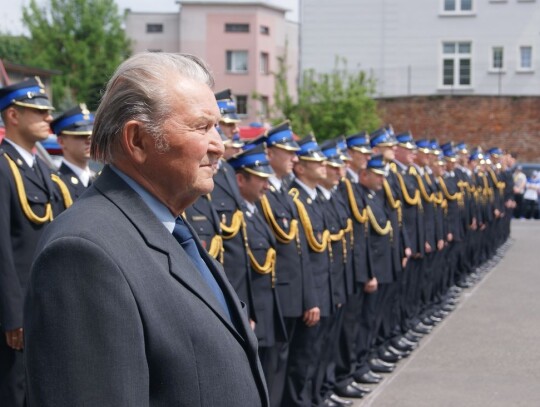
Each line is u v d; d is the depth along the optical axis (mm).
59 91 34438
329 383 6465
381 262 7707
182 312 1861
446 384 7012
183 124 1950
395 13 31641
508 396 6602
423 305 9836
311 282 5793
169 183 2000
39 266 1764
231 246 5164
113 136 1968
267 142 5867
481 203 14453
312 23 32156
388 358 7906
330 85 26344
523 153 28250
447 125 28578
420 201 9383
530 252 16859
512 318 9977
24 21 41469
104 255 1773
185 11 43250
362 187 7730
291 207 5828
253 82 42938
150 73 1948
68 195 4891
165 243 1929
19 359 4496
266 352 5453
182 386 1839
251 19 42875
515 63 31125
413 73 31625
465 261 13055
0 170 4496
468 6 31359
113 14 41844
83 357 1714
